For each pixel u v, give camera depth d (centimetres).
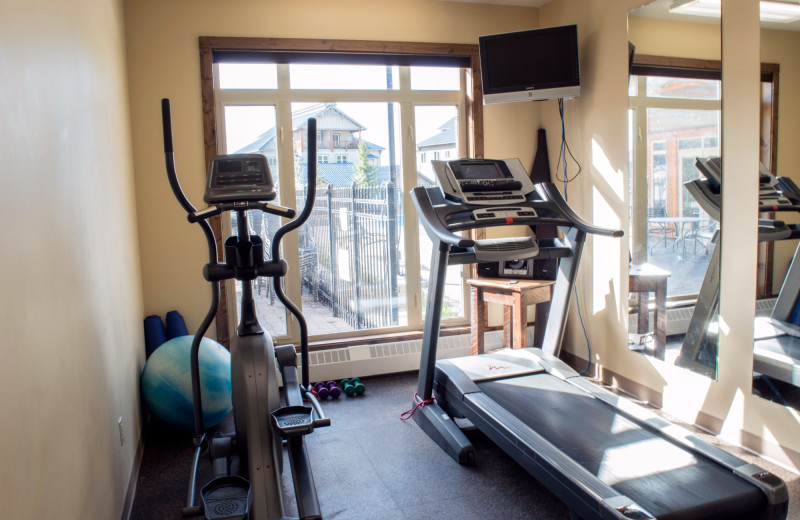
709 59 312
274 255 270
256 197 245
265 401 255
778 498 211
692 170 328
